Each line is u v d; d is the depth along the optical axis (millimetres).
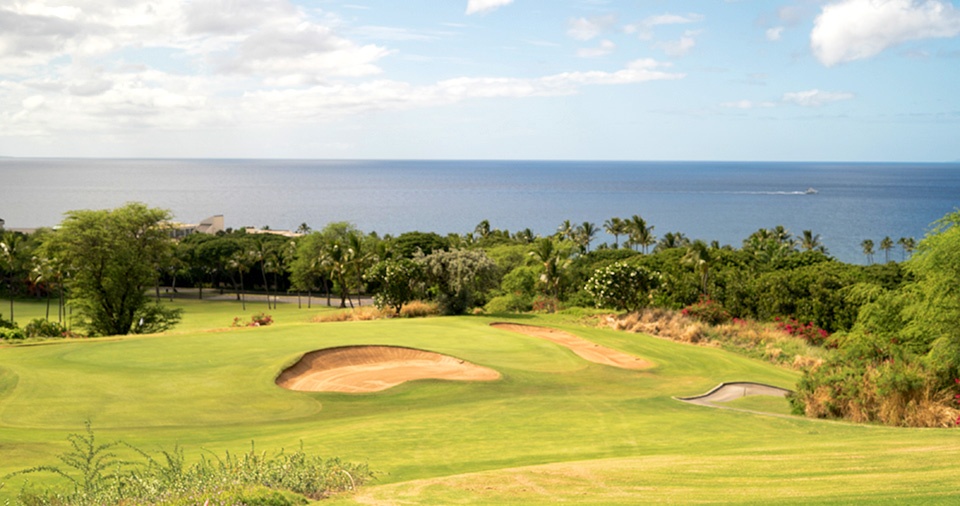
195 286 132250
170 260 64000
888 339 26203
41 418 21203
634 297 51906
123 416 21859
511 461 14602
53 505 10656
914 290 25922
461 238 123500
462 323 43875
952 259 23656
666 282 57812
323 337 36500
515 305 57250
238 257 112688
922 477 9391
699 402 25422
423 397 26203
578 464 13023
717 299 53531
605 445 16422
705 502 8812
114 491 10883
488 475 11828
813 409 21891
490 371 30750
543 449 16062
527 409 22656
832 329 45250
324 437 17844
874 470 10289
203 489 10430
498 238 116375
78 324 60656
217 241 116188
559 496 9898
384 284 52125
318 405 24594
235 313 89312
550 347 36625
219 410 23234
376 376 29859
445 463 14484
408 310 51062
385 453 15648
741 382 30734
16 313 96250
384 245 87812
